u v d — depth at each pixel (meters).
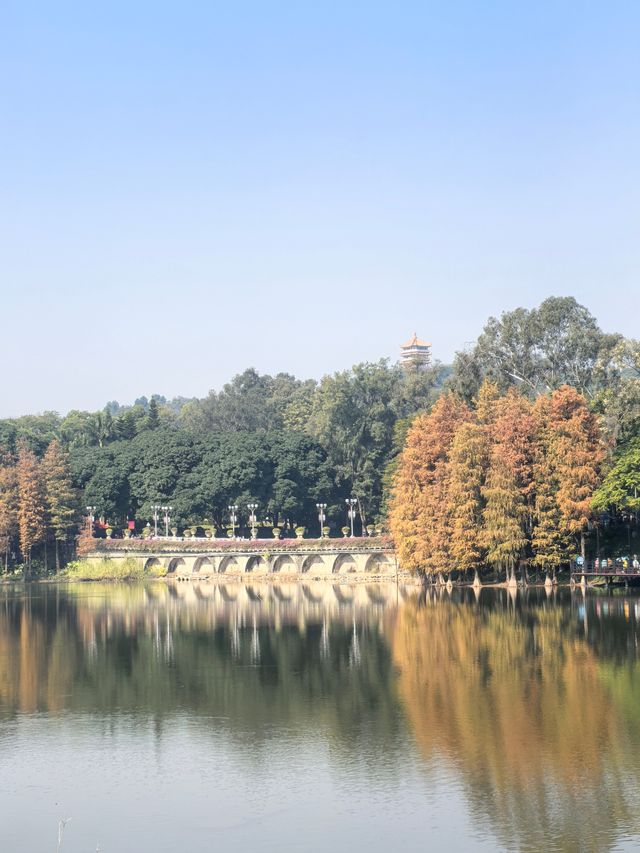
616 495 123.56
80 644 103.69
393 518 152.62
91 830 48.28
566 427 131.88
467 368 189.12
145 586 183.75
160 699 74.00
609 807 49.03
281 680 79.44
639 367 139.25
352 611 126.06
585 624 100.94
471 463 137.62
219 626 115.69
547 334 192.88
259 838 46.69
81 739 63.25
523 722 63.62
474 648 90.44
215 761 57.91
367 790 52.28
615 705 67.06
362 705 69.81
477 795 51.03
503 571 144.50
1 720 68.56
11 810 51.12
